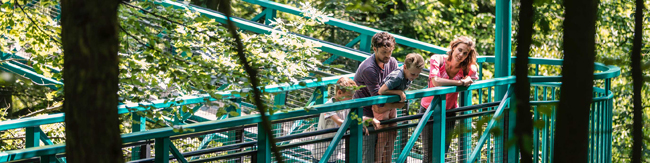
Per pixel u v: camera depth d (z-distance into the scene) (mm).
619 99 8141
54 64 3291
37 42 3527
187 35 3322
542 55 8625
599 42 8477
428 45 6160
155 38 3127
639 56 1111
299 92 4910
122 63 3078
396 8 13727
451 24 13414
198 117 5762
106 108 1138
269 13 7195
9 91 7402
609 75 4246
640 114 1123
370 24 13078
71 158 1187
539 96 10172
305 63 3564
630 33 8359
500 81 3793
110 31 1099
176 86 3279
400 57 13305
